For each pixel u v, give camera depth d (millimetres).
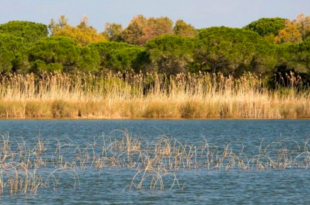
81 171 51438
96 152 63031
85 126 95812
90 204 39344
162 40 158750
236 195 41906
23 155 60469
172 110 115062
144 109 116000
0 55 149875
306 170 52094
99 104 115688
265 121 107375
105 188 44406
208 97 118062
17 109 113188
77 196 41750
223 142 73688
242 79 125375
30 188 44500
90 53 159375
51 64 150500
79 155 60594
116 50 169125
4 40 159125
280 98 129625
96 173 50469
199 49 159125
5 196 41750
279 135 82812
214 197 41281
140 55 161500
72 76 149125
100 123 102000
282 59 158125
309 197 41312
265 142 73875
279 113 116188
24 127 93125
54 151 63719
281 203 39562
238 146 69438
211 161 56875
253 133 85375
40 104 114812
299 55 153375
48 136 79625
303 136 81688
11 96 116688
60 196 41750
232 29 162500
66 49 153375
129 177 48750
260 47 156750
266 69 156000
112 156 59719
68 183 46281
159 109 115062
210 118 113812
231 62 155375
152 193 42719
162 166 53719
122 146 67938
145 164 54438
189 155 59656
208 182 46594
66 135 81125
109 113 114688
